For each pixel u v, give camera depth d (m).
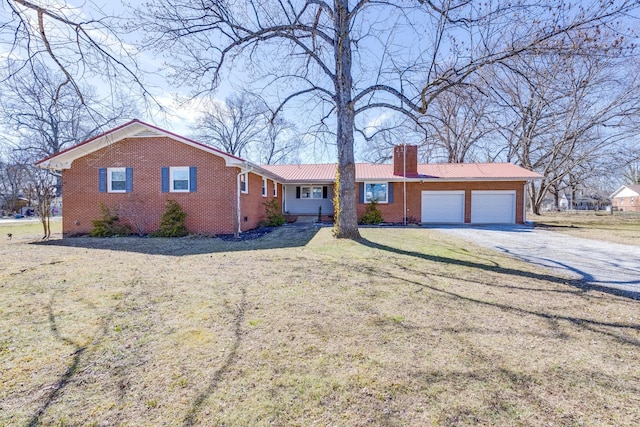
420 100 8.01
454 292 4.34
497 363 2.47
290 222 18.22
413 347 2.74
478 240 9.89
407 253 7.30
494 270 5.65
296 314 3.51
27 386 2.15
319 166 21.94
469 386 2.17
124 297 4.09
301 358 2.54
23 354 2.59
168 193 12.00
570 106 19.39
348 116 9.39
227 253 7.48
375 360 2.52
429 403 1.98
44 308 3.67
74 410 1.91
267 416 1.86
